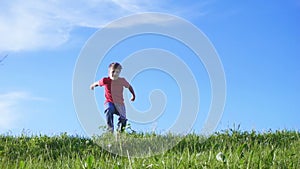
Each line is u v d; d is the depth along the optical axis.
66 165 6.12
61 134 10.07
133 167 5.40
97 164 5.76
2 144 9.33
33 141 9.48
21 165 5.97
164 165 5.27
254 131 9.70
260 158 5.32
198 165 5.20
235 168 4.96
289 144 8.79
